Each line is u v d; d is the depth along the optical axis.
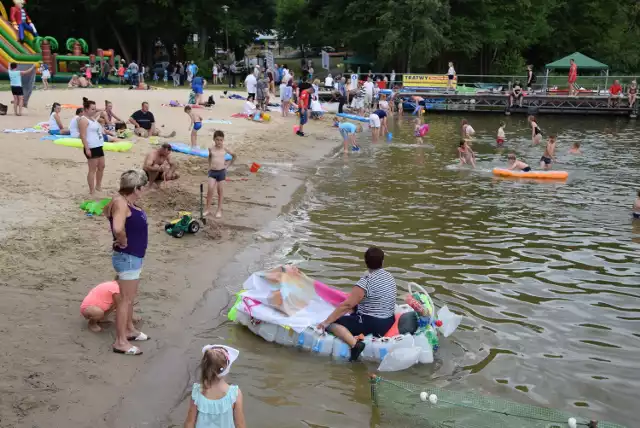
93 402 5.55
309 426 5.59
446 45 47.53
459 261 10.27
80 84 38.38
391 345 6.77
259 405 5.91
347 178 17.55
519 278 9.50
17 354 6.14
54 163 14.55
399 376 6.55
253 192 14.79
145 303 7.92
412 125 32.78
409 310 7.52
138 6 52.53
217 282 8.99
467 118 37.25
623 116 38.22
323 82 51.56
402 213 13.55
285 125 27.64
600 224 12.83
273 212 13.13
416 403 5.79
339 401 6.03
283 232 11.77
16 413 5.19
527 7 50.84
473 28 49.94
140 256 6.39
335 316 7.02
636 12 58.72
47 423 5.13
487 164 20.34
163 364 6.49
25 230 9.84
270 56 52.91
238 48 62.91
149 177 12.98
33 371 5.88
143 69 47.50
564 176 17.80
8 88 32.34
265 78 32.09
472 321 7.93
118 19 55.28
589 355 7.07
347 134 21.83
